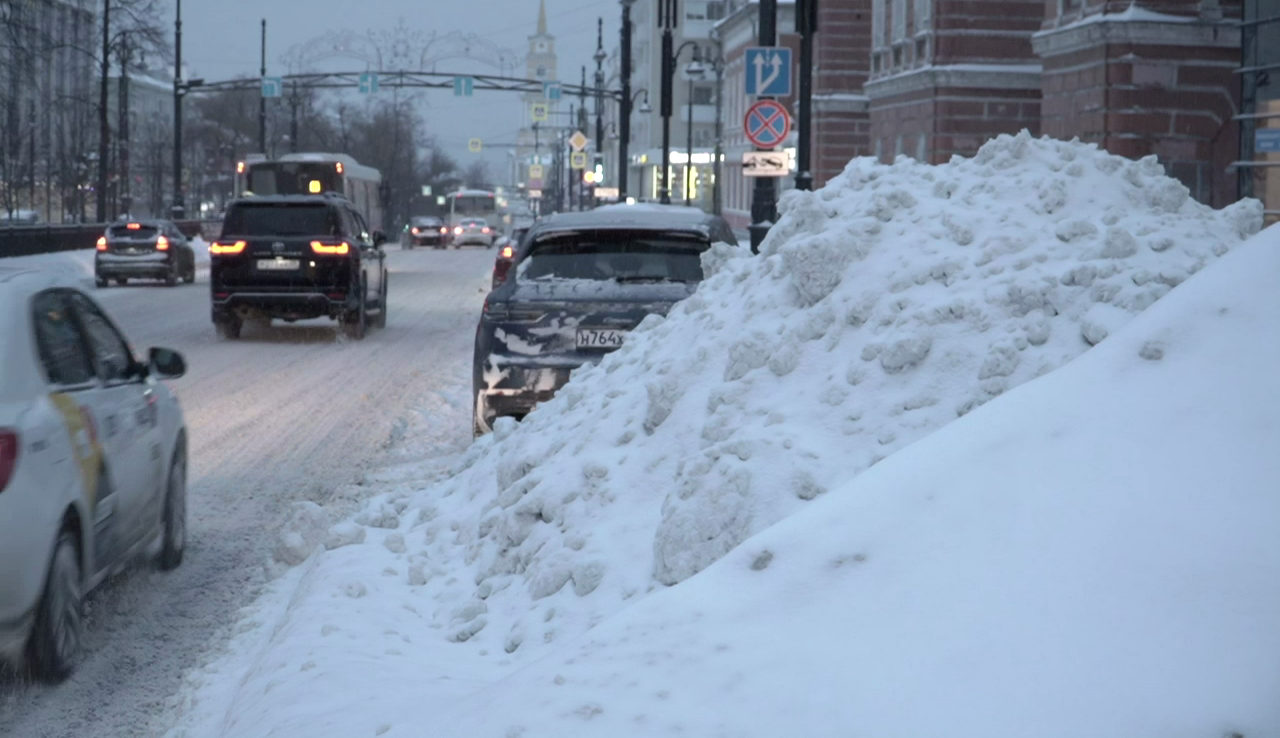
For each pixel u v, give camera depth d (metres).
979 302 8.60
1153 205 9.96
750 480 7.86
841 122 68.81
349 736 6.26
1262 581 4.77
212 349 30.58
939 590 5.22
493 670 7.52
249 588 10.81
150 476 10.70
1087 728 4.49
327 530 11.13
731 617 5.49
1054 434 5.73
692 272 15.12
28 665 8.30
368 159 178.12
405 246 116.25
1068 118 40.66
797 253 9.50
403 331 35.62
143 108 198.50
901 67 55.00
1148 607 4.82
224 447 17.66
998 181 9.96
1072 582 5.02
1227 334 5.86
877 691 4.85
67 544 8.64
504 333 14.63
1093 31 38.09
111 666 8.88
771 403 8.78
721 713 4.95
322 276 31.64
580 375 11.96
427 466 16.16
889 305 8.91
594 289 14.62
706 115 157.00
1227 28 37.56
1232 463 5.26
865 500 5.80
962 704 4.69
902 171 10.59
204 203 179.62
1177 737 4.39
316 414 20.72
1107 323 8.19
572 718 5.09
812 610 5.37
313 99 168.25
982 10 49.62
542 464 10.03
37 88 68.38
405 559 9.98
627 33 72.75
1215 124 38.09
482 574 9.18
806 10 30.78
